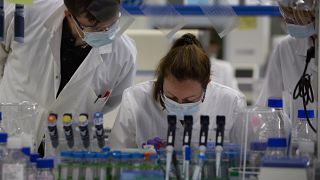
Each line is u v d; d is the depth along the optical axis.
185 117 2.29
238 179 2.26
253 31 7.01
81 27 2.63
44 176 2.21
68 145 2.37
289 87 3.68
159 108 2.76
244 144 2.34
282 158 2.15
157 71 2.70
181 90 2.52
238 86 7.03
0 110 2.72
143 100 2.79
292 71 3.69
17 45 3.10
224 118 2.29
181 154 2.27
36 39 3.08
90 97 3.10
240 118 2.58
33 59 3.10
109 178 2.17
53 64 3.08
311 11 2.64
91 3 2.49
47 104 3.11
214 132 2.42
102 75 3.12
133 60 3.23
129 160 2.18
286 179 2.09
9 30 3.04
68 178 2.18
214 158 2.26
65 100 3.06
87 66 3.02
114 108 3.38
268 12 3.36
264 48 7.05
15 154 2.15
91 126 2.43
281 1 2.69
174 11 2.74
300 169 2.08
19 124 2.73
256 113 2.54
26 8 3.08
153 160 2.20
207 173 2.25
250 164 2.31
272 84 3.80
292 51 3.69
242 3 3.85
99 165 2.17
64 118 2.33
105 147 2.30
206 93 2.79
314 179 2.19
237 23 2.75
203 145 2.23
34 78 3.11
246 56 7.07
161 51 3.93
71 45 3.04
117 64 3.14
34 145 2.69
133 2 2.84
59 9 2.98
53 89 3.11
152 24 2.76
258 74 6.99
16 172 2.13
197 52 2.57
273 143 2.27
